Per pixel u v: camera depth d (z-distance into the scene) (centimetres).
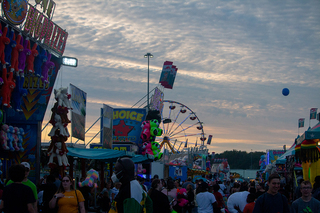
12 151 1391
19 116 1483
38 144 1443
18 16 1301
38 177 1416
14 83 1285
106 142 2211
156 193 805
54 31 1523
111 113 2331
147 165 3247
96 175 1082
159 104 3903
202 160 5403
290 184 1709
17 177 568
